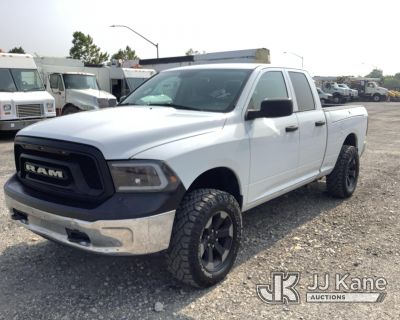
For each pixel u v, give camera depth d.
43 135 3.53
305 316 3.33
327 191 6.57
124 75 23.12
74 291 3.67
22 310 3.36
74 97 17.69
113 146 3.23
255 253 4.48
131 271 4.03
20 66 14.58
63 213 3.29
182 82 4.79
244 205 4.28
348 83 56.62
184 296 3.60
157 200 3.22
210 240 3.71
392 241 4.86
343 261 4.31
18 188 3.78
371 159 10.41
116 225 3.12
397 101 55.00
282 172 4.81
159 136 3.44
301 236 4.98
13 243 4.66
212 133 3.79
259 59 21.44
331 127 5.83
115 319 3.26
